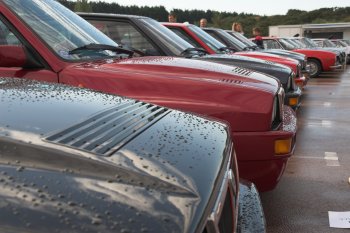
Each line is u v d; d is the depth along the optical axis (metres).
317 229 3.37
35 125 1.49
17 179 1.20
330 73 18.55
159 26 5.78
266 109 2.95
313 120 7.80
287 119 3.49
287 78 5.77
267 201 3.90
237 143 2.93
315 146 5.89
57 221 1.08
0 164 1.26
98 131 1.57
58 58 3.12
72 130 1.51
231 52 8.03
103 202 1.17
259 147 2.94
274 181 3.05
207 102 2.97
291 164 5.03
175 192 1.28
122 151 1.43
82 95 2.04
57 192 1.17
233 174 1.86
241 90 3.02
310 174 4.65
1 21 3.13
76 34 3.52
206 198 1.32
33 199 1.13
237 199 1.90
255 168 2.97
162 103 2.97
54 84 2.22
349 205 3.81
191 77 3.17
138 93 3.03
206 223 1.26
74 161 1.31
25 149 1.33
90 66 3.17
